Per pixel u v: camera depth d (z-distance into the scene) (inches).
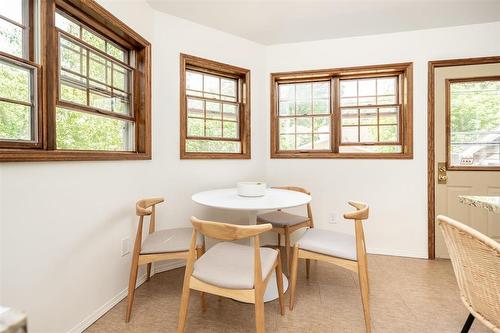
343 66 111.4
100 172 66.4
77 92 64.3
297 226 93.2
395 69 107.4
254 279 48.4
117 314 66.8
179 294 76.6
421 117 104.7
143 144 84.7
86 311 61.9
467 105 102.6
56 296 54.4
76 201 59.2
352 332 59.7
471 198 56.1
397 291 78.1
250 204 67.0
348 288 79.9
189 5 87.6
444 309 68.9
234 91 115.6
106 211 68.4
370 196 110.0
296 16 94.9
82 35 66.9
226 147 112.7
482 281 33.2
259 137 118.0
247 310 68.3
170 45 93.2
